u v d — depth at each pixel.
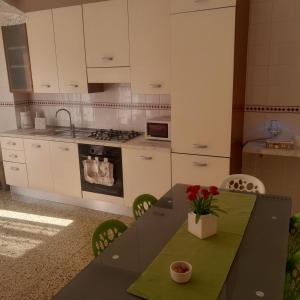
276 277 1.29
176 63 2.81
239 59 2.76
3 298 2.33
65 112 4.26
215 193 1.57
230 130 2.71
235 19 2.50
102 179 3.51
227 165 2.80
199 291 1.20
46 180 3.96
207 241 1.55
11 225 3.46
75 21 3.44
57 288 2.43
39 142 3.87
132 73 3.25
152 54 3.10
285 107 3.01
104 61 3.38
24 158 4.04
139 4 3.05
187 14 2.67
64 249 2.96
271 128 3.09
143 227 1.72
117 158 3.38
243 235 1.61
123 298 1.18
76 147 3.61
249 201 2.01
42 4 3.89
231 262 1.38
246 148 2.88
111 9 3.21
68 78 3.66
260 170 3.22
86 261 2.76
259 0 2.90
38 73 3.86
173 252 1.47
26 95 4.45
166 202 2.05
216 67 2.65
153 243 1.56
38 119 4.28
